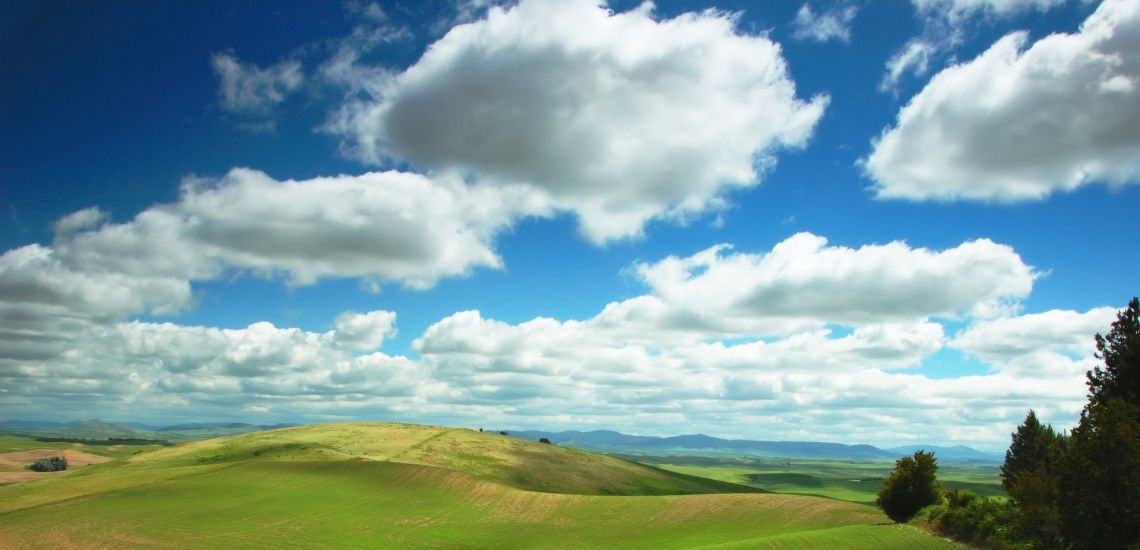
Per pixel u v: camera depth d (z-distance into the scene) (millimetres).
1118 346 46125
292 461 111875
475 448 145250
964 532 45844
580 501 86062
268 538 67812
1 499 87875
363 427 167500
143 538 66688
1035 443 69625
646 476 141875
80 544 64312
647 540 66750
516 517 80938
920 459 56000
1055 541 36906
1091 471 33469
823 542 47031
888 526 51875
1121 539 33031
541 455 146375
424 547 67188
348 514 80750
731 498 80188
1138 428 34469
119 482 99375
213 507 82000
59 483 99438
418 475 101938
